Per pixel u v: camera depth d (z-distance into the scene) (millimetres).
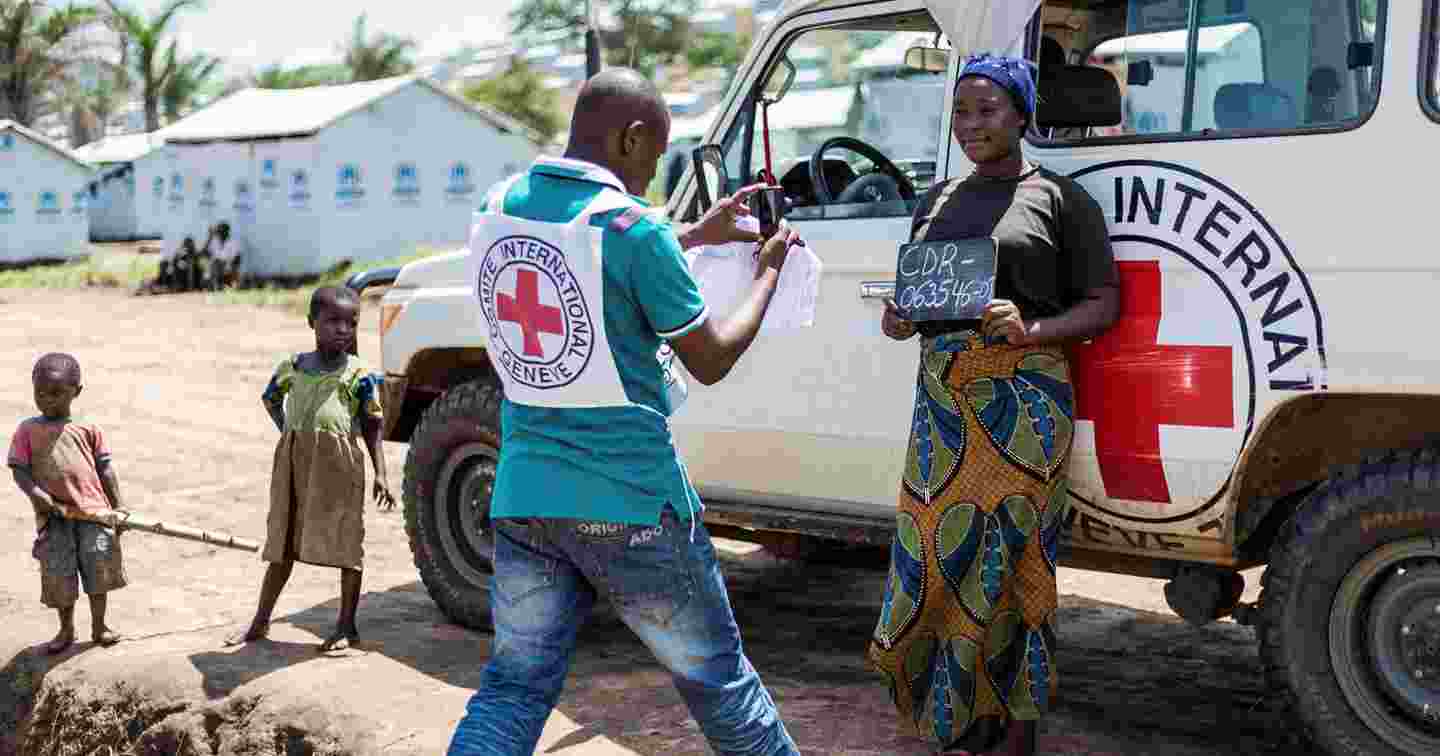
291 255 26828
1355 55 3959
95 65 51906
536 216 3285
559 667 3467
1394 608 3895
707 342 3305
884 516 4824
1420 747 3855
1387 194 3809
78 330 19562
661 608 3352
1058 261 4121
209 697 5164
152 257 36031
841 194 5020
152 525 5688
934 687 4164
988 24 4336
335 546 5480
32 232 34094
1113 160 4242
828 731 4555
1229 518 4090
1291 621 4051
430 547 5938
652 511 3297
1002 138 4125
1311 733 4051
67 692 5480
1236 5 4215
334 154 26484
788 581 6824
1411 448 3979
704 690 3416
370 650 5562
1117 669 5348
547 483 3311
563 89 52406
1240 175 4027
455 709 4863
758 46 5215
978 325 4074
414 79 27578
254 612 6254
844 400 4836
